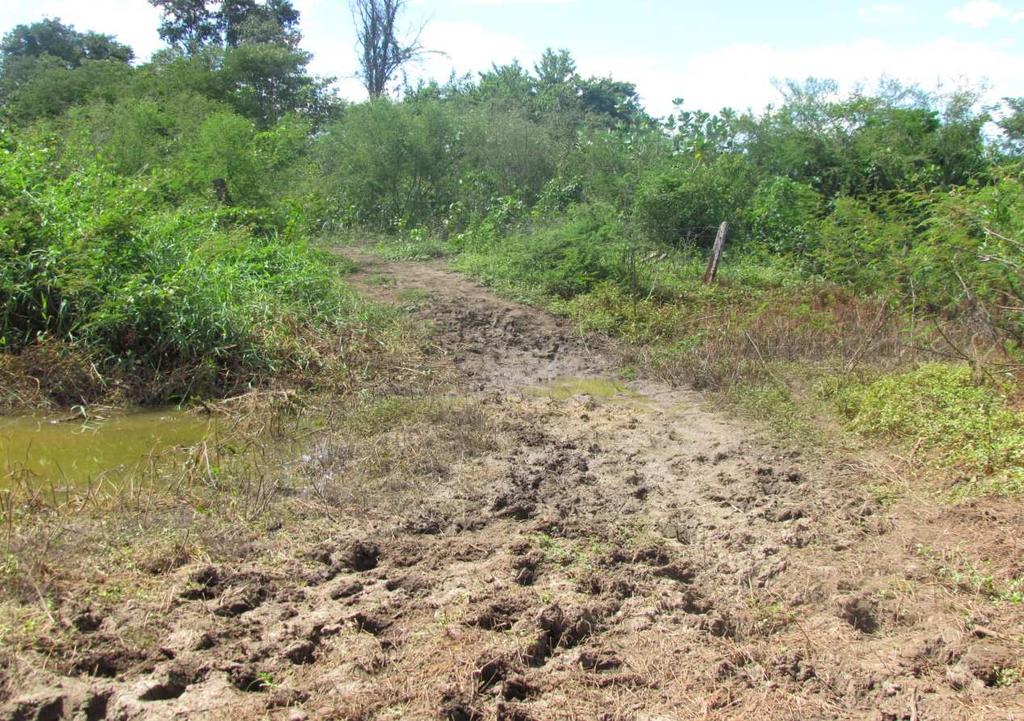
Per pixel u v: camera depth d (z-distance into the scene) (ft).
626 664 12.89
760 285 43.39
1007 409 22.66
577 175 63.31
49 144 47.75
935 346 30.19
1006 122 56.39
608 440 23.85
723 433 24.52
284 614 13.94
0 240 28.22
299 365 28.66
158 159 52.85
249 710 11.44
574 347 34.96
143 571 15.10
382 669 12.48
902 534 17.49
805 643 13.61
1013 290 28.84
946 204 33.83
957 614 14.48
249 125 53.21
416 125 62.28
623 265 42.01
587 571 15.57
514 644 13.01
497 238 52.01
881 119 57.72
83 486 19.74
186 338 27.99
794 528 17.70
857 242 43.47
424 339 33.58
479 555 16.31
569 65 123.54
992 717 11.78
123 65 80.28
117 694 11.69
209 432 24.02
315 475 20.13
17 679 11.86
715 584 15.58
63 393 26.05
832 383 27.45
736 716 11.79
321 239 53.93
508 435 23.66
